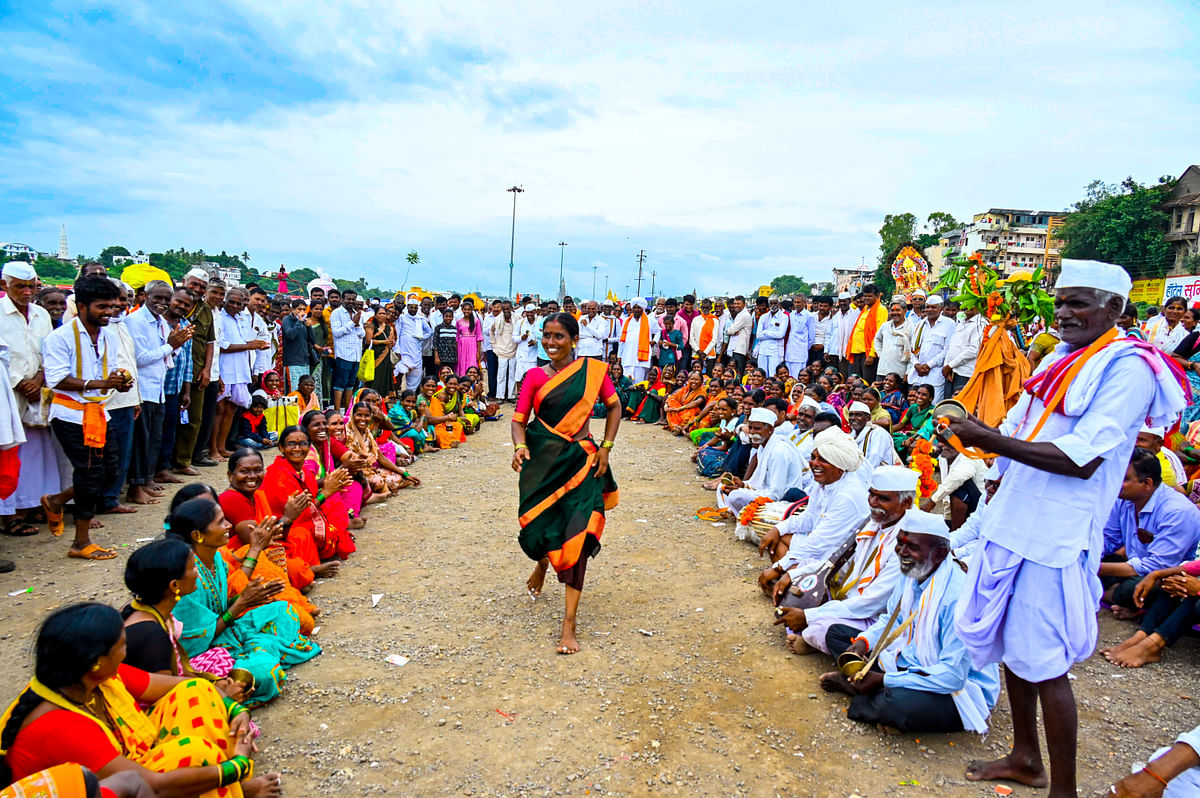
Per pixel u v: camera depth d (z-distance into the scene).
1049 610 3.19
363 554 6.61
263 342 9.99
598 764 3.61
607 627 5.20
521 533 5.06
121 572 5.77
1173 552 5.32
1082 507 3.14
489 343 17.80
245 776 3.01
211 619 4.05
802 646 4.82
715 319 16.45
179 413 8.64
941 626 3.98
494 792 3.39
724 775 3.56
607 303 17.88
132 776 2.41
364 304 15.86
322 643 4.83
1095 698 4.44
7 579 5.58
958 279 7.79
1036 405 3.42
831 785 3.53
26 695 2.59
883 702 3.91
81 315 6.09
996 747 3.91
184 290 8.02
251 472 5.19
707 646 4.94
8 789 1.99
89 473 5.99
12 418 5.72
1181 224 43.03
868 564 4.70
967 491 6.89
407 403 11.77
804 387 10.72
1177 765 2.81
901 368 11.54
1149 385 3.09
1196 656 5.01
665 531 7.51
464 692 4.26
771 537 6.18
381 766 3.55
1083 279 3.18
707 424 12.39
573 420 5.04
